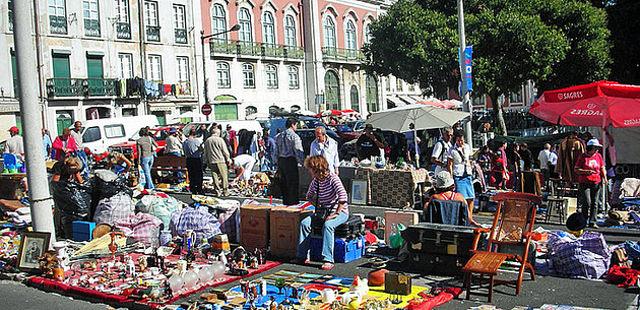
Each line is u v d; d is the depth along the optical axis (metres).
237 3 44.00
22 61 9.96
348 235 9.73
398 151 22.72
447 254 8.78
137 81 36.78
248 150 24.88
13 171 15.44
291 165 13.14
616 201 14.02
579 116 14.52
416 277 8.73
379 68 32.75
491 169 16.02
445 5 31.38
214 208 11.23
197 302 7.79
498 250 8.70
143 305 7.90
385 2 58.25
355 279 7.92
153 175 19.66
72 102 34.03
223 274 9.05
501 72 27.67
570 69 30.08
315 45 49.69
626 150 17.06
